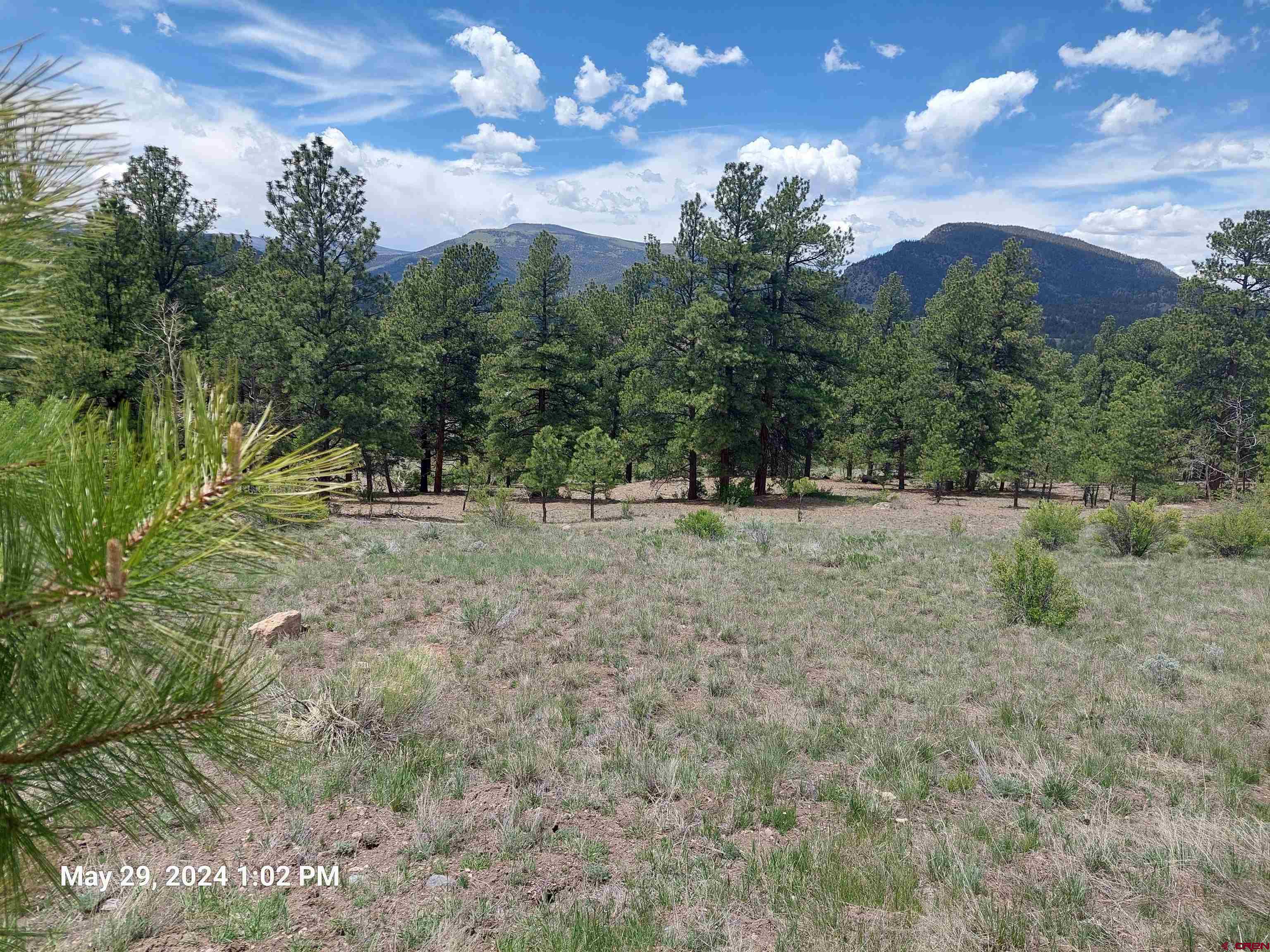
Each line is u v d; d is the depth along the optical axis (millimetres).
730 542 20219
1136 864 4570
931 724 7199
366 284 32094
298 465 1121
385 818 4852
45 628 1050
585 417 44250
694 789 5562
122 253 21875
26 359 1140
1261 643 10430
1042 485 48656
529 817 4969
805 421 40656
